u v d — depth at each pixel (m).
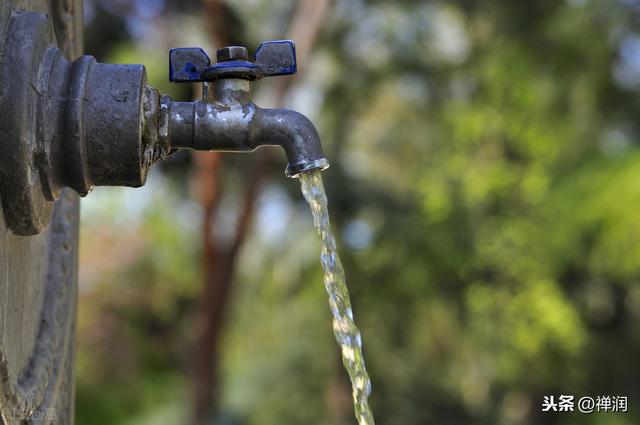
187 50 1.21
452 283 11.85
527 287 11.25
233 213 9.12
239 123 1.20
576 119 10.89
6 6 1.05
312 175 1.25
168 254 11.97
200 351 7.83
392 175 13.09
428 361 12.51
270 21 8.26
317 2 7.81
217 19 7.19
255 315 13.66
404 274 11.72
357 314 11.81
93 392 12.04
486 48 10.83
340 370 12.16
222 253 7.82
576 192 9.76
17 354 1.19
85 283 11.65
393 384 12.23
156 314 12.31
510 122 11.04
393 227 11.35
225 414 12.85
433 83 11.10
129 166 1.10
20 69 1.02
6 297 1.11
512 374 11.75
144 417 12.59
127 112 1.09
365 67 10.59
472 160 11.56
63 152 1.07
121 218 11.71
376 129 13.27
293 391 12.84
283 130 1.22
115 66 1.12
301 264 12.12
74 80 1.08
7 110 1.01
